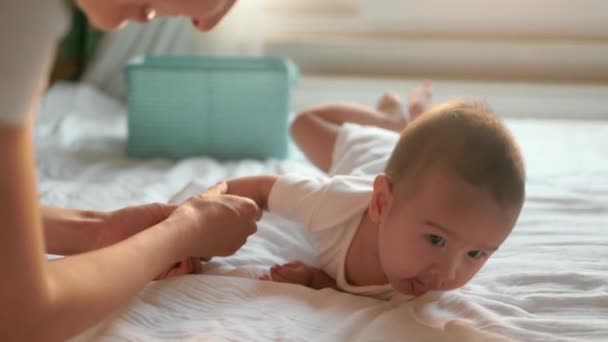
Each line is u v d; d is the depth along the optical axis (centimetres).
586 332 70
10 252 49
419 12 209
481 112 80
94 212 85
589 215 110
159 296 74
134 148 156
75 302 55
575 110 199
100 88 205
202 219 79
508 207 74
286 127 158
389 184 79
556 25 206
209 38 196
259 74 155
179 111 156
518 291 81
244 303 75
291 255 96
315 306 77
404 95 201
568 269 86
